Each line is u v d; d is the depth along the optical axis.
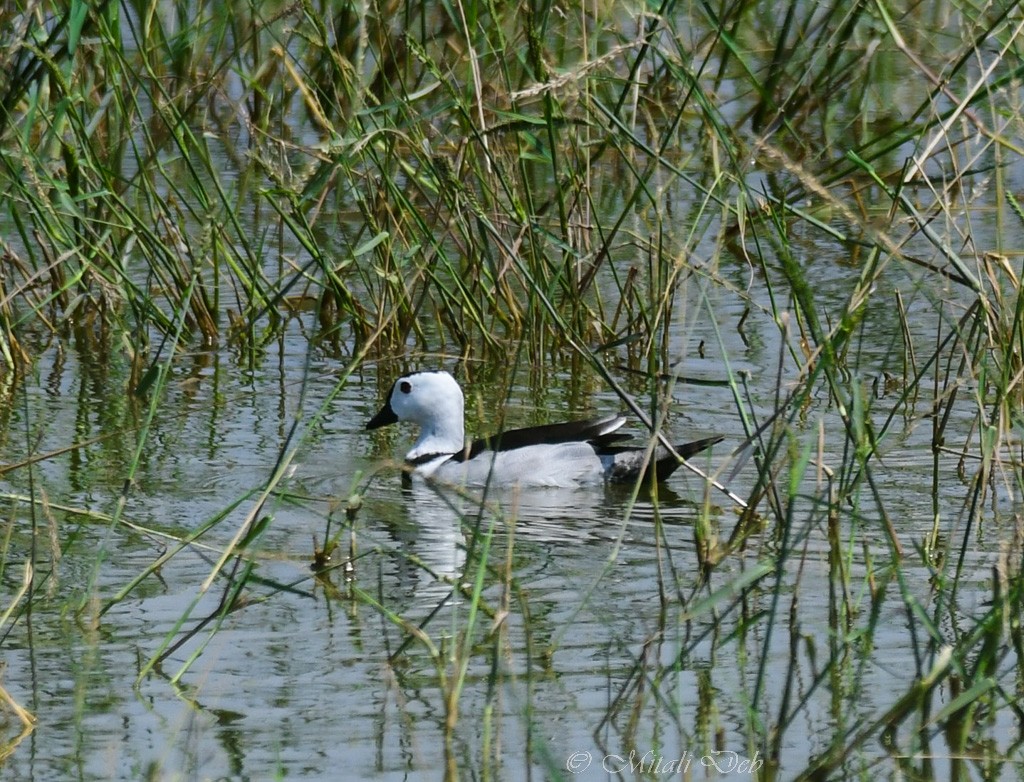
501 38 16.64
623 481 14.19
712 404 16.02
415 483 14.43
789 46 23.78
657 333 17.86
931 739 8.98
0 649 10.16
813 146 22.75
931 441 14.44
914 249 19.59
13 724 9.12
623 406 16.19
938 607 9.79
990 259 12.45
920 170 12.14
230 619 10.70
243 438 15.31
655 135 20.67
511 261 16.88
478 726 9.08
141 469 14.23
